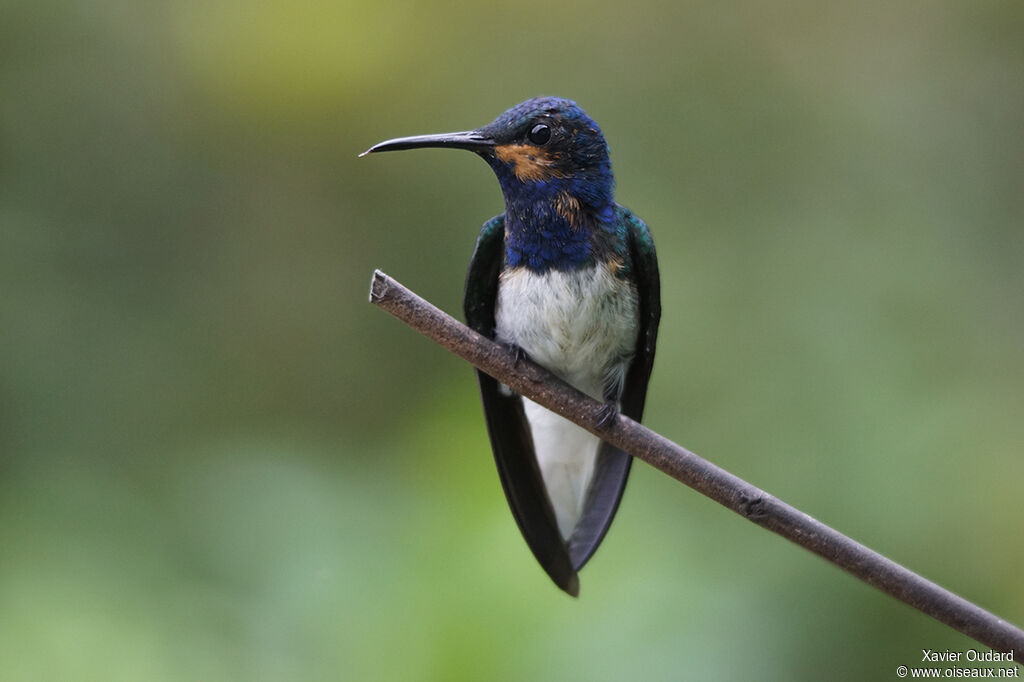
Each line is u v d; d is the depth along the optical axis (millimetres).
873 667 8141
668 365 11188
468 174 12766
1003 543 9062
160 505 9867
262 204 12680
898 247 11836
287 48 12578
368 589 8789
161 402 11633
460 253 12547
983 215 12086
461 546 8812
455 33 12961
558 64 13086
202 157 12594
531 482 7125
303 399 12305
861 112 12852
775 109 12914
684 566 8578
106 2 12414
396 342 12500
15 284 11398
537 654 8180
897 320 11094
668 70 13094
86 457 10773
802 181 12516
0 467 10289
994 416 9875
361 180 12758
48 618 8547
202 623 8781
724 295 11664
